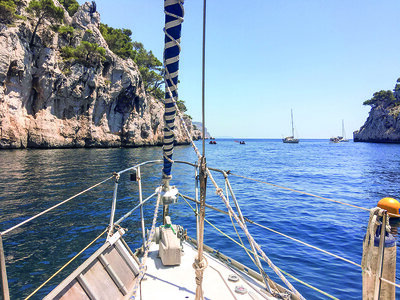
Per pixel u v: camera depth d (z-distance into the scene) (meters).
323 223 14.02
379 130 156.50
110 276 4.14
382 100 162.88
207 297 4.11
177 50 3.30
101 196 19.45
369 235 2.72
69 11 78.88
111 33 92.62
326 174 34.84
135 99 81.69
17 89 52.97
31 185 22.23
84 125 66.94
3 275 2.77
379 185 26.73
